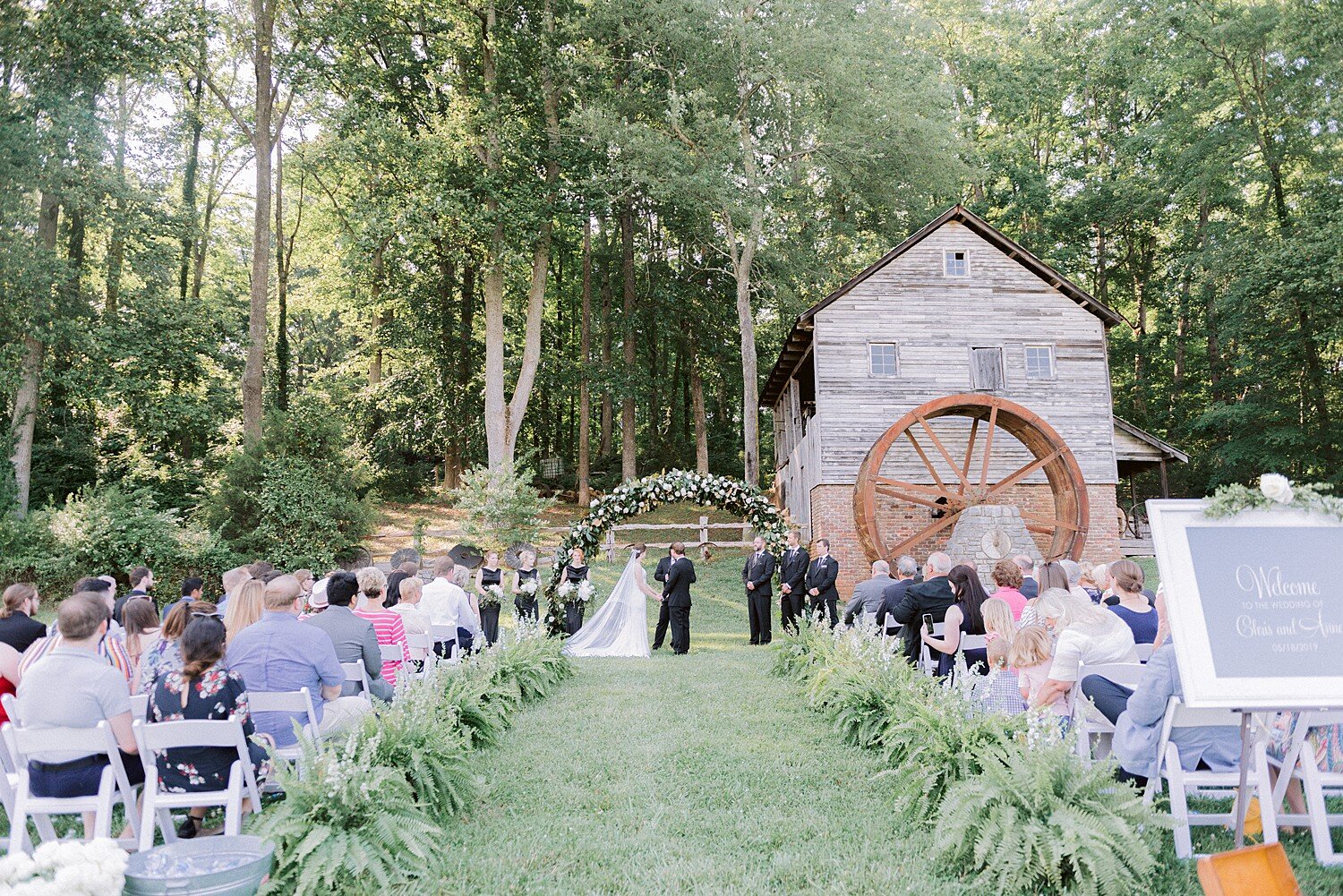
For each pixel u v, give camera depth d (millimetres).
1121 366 33000
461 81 25844
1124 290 34594
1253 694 3684
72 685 4129
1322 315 24859
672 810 4922
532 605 12672
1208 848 4180
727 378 32250
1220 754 4258
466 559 18938
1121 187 30125
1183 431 29562
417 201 23531
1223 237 27719
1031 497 20797
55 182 19906
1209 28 25859
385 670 6480
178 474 24516
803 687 8383
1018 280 20719
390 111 24859
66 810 4000
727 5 23156
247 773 4301
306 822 3912
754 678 9336
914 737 5379
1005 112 31953
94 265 22656
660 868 4094
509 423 26719
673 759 5973
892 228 27219
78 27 20031
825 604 12016
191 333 21812
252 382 22516
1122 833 3658
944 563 7871
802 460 23484
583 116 23031
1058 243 32500
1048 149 35344
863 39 23547
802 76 23047
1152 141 29812
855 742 6371
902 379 20312
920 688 5773
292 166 29672
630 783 5430
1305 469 26844
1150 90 29594
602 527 14984
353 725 4898
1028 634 5184
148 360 20938
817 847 4352
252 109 28312
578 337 37219
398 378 29969
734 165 23969
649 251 31453
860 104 22844
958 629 6777
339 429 21094
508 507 20625
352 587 5887
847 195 26328
